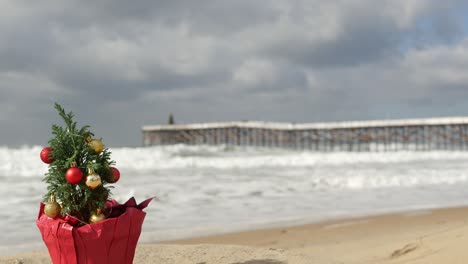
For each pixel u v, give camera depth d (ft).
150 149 101.40
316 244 23.13
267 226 28.40
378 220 29.89
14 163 62.54
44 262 14.92
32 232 26.32
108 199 12.26
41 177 51.37
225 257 15.15
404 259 16.84
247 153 111.45
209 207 35.32
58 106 11.38
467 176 56.29
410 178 52.95
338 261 15.57
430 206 36.01
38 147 79.66
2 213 31.63
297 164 74.74
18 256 15.80
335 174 58.23
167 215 31.86
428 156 97.71
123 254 11.21
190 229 27.40
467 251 15.49
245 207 35.50
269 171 61.98
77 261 10.77
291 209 34.78
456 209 33.99
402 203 37.83
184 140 180.24
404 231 25.22
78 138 11.29
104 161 11.50
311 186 47.44
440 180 53.21
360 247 20.65
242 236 25.59
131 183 47.09
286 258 15.16
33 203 35.37
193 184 47.26
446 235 18.67
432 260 15.53
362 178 51.29
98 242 10.69
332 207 35.81
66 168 11.14
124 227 10.96
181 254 15.53
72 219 10.98
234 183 48.52
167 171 59.93
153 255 15.38
